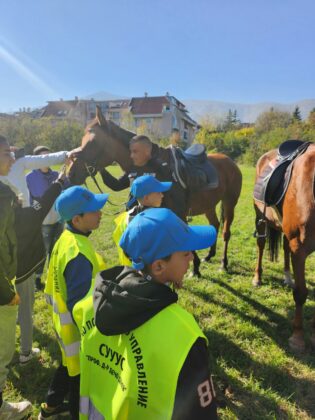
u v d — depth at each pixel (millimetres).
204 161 3865
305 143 3047
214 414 948
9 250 1771
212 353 2816
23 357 2615
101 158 3242
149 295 986
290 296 3787
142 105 57125
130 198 2834
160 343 935
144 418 962
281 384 2469
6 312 1878
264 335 3061
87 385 1172
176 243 1021
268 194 3098
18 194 2145
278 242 3795
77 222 1789
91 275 1644
